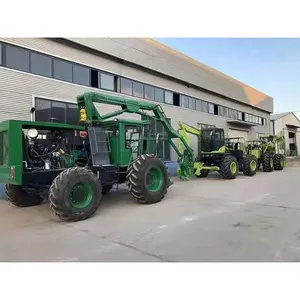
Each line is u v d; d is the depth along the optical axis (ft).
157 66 45.83
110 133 21.98
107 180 20.48
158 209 19.08
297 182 33.24
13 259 10.69
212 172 48.52
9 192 20.42
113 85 38.83
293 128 130.93
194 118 55.36
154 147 25.66
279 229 14.02
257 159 48.75
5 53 27.63
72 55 33.50
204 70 58.65
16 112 28.27
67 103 32.71
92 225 15.46
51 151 18.95
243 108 76.33
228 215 17.08
